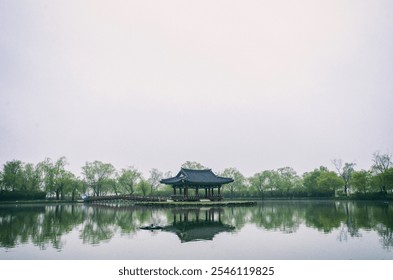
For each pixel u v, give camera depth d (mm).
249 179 126312
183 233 30953
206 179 81625
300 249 23375
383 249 22641
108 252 23219
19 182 104375
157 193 123938
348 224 35094
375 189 98188
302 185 122625
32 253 22953
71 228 35219
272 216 46625
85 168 117875
